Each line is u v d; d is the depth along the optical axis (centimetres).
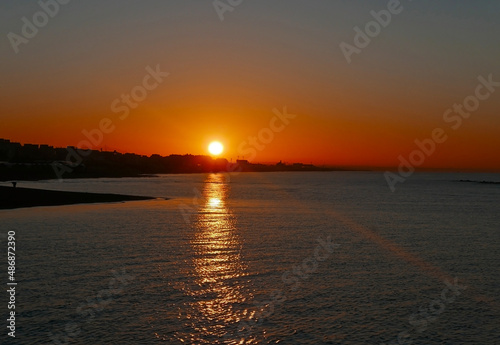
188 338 1534
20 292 1983
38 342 1470
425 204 7744
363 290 2122
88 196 6881
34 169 17188
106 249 2958
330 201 8256
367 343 1522
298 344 1503
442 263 2741
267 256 2855
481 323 1716
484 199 9350
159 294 1992
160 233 3706
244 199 8494
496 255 3009
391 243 3469
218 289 2088
